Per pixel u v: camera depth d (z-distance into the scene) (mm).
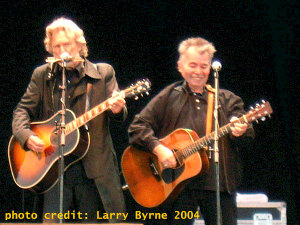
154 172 10914
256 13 14422
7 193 15156
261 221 11750
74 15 15305
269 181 14445
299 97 14211
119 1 15219
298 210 14148
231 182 9953
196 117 10391
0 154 15305
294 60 14242
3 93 15438
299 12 14070
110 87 10711
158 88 15039
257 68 14555
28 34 15398
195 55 10266
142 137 10531
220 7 14695
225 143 10109
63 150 9852
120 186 10500
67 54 10094
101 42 15297
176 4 14945
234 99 10375
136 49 15188
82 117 10414
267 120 14523
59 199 9898
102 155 10391
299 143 14141
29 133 10516
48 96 10742
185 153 10281
